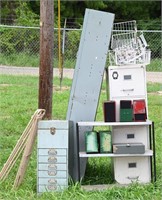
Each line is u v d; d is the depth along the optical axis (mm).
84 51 6113
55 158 5754
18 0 27375
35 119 5801
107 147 5914
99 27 6082
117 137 6039
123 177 6023
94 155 5879
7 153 7496
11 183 5988
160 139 8375
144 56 6047
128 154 5898
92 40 6098
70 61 17766
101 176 6375
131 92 6012
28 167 6617
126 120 5930
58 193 5625
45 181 5750
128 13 29812
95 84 6117
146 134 6078
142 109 5930
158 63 17656
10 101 12312
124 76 5996
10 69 18094
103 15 6074
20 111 11180
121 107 5926
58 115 10773
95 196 5508
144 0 29500
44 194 5609
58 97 12938
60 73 14461
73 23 28125
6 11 27422
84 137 6090
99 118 10031
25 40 19000
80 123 5910
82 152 6000
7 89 14289
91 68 6113
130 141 6062
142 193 5586
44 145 5754
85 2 28531
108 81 6094
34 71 18062
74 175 6078
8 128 9328
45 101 8828
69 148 6004
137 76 6008
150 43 18844
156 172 6324
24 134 5969
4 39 19078
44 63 8812
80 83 6125
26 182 6020
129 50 6129
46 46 8781
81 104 6129
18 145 6012
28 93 13734
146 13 29812
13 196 5551
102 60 6102
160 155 7305
